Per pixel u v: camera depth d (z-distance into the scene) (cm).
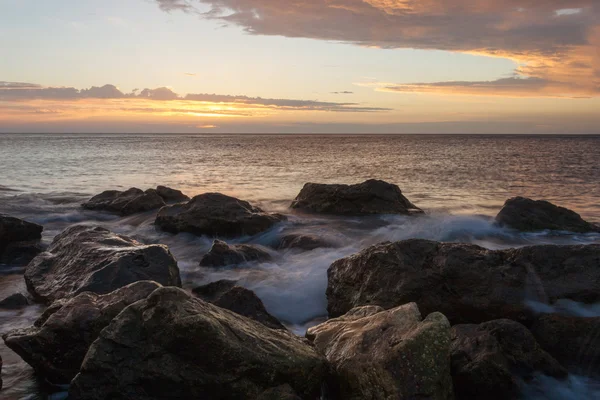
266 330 654
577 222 1714
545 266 890
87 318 689
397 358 573
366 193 1978
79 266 1030
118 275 952
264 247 1459
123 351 587
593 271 872
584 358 746
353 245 1476
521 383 681
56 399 659
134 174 4016
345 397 602
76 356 686
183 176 3897
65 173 4028
